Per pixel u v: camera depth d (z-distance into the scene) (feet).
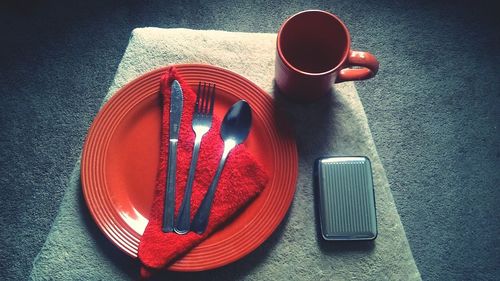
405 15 3.31
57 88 3.16
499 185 3.12
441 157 3.14
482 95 3.22
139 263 1.62
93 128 1.61
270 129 1.67
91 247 1.62
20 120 3.10
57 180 3.03
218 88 1.69
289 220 1.67
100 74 3.19
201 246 1.54
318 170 1.63
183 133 1.62
